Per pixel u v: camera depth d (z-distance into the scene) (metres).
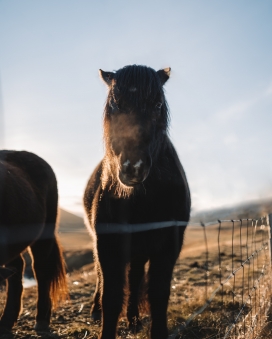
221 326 3.96
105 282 2.97
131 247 3.08
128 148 2.56
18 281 4.20
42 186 4.50
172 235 3.05
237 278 6.55
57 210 4.91
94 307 4.50
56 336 3.90
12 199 3.54
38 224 4.09
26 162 4.51
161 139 2.95
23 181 4.02
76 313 4.75
